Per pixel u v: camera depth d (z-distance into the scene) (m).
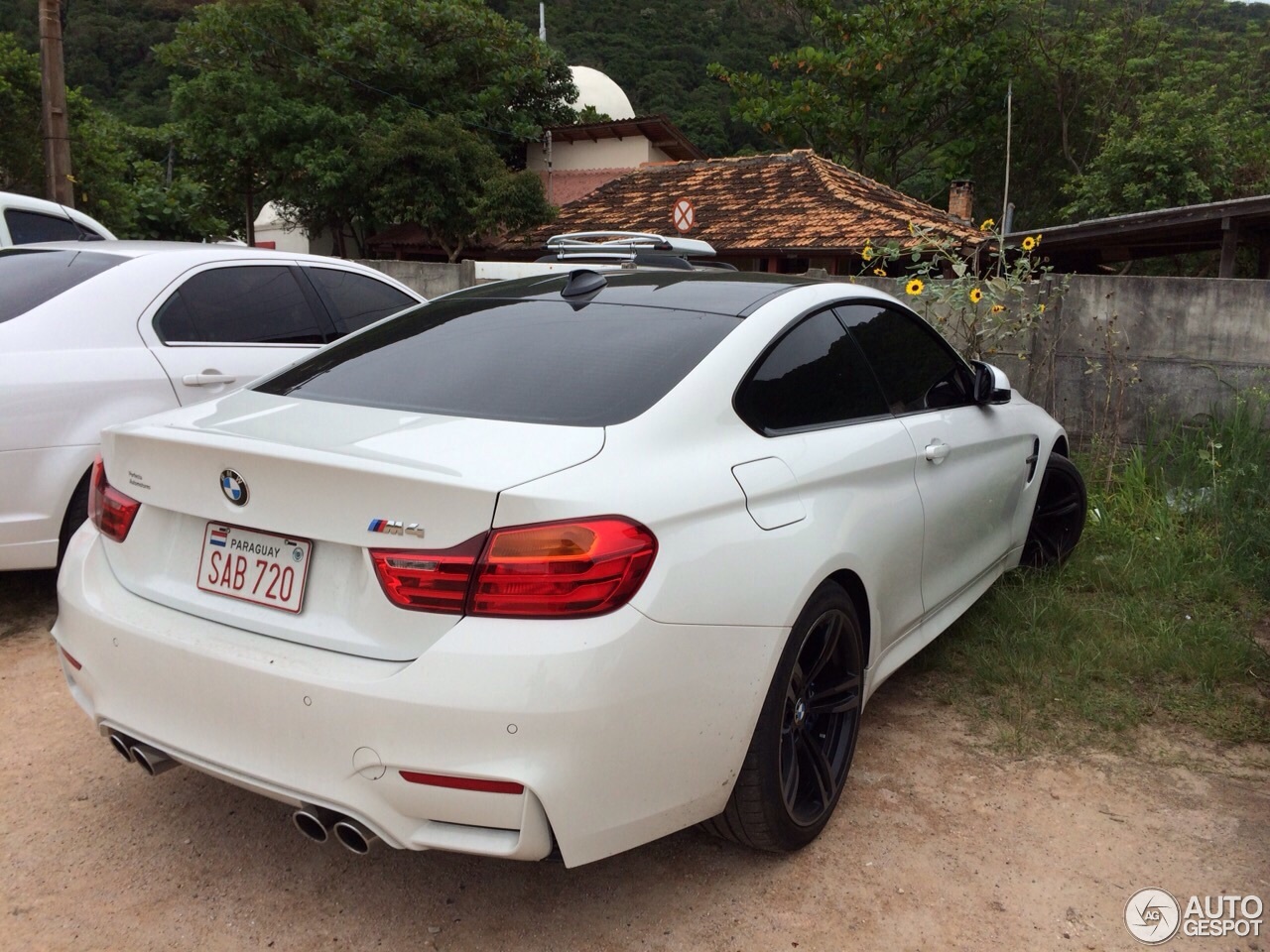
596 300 2.82
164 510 2.26
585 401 2.25
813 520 2.39
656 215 19.03
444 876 2.43
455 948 2.17
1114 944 2.19
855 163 29.72
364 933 2.21
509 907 2.31
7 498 3.63
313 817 1.94
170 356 4.16
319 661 1.92
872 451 2.75
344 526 1.92
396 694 1.82
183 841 2.55
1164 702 3.34
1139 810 2.73
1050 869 2.46
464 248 22.94
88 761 2.96
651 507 1.98
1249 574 4.32
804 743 2.52
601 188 21.39
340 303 5.02
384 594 1.89
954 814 2.70
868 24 28.42
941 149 32.00
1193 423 6.06
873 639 2.71
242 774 2.00
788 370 2.61
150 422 2.41
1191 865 2.48
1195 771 2.94
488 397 2.33
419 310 3.09
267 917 2.26
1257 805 2.75
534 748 1.81
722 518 2.14
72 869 2.42
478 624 1.83
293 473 1.96
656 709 1.95
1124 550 4.71
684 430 2.21
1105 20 28.67
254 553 2.10
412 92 24.84
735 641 2.10
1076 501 4.54
